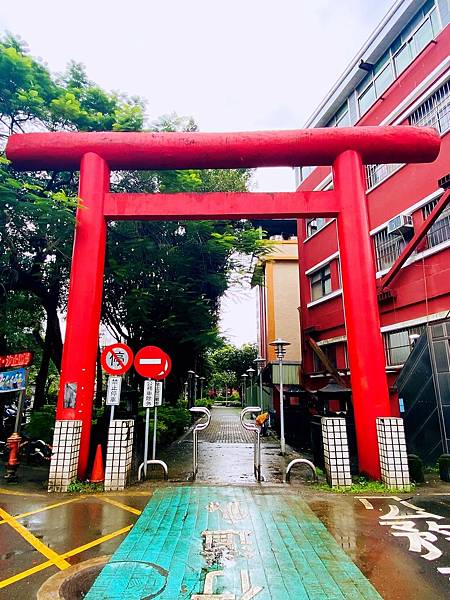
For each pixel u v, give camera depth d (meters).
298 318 22.08
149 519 4.95
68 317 7.34
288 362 17.44
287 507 5.45
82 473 6.88
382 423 6.73
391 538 4.34
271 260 22.56
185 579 3.37
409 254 10.22
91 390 7.27
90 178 7.80
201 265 12.10
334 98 14.59
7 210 7.86
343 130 7.93
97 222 7.73
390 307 11.33
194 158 7.97
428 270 10.05
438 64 10.14
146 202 7.91
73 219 7.70
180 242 11.88
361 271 7.49
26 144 7.85
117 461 6.55
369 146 7.90
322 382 14.80
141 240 10.55
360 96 13.66
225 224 12.29
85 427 7.04
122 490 6.38
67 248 9.65
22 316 13.37
